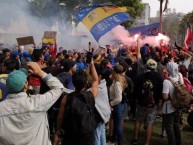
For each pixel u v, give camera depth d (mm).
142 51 9219
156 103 6438
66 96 4176
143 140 7309
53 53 12969
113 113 6340
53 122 6352
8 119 3082
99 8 6746
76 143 4047
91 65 4578
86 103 4070
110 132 6863
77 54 10164
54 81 3301
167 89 6121
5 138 3068
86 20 6676
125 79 6305
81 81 4133
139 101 6496
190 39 14719
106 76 5578
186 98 6051
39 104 3158
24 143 3107
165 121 6285
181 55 11977
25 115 3096
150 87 6328
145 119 6570
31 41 13242
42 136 3219
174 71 6219
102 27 6660
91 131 4047
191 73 10406
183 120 9023
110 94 6113
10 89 3148
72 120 4008
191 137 7664
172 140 6223
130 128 8156
